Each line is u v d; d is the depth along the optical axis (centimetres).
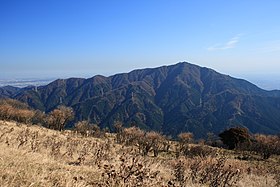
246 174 1988
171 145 6119
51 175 840
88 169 1109
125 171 873
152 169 1403
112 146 2481
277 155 6650
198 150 4553
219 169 1517
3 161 839
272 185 1666
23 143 1396
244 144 6856
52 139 1984
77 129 6147
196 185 1315
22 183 702
